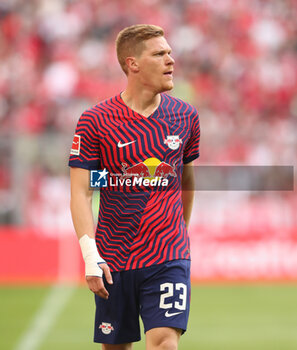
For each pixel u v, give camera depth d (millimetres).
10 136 41094
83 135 14375
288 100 60406
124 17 64938
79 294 35656
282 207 40531
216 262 39562
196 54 62656
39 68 60938
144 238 14250
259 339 25703
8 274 39750
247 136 45438
